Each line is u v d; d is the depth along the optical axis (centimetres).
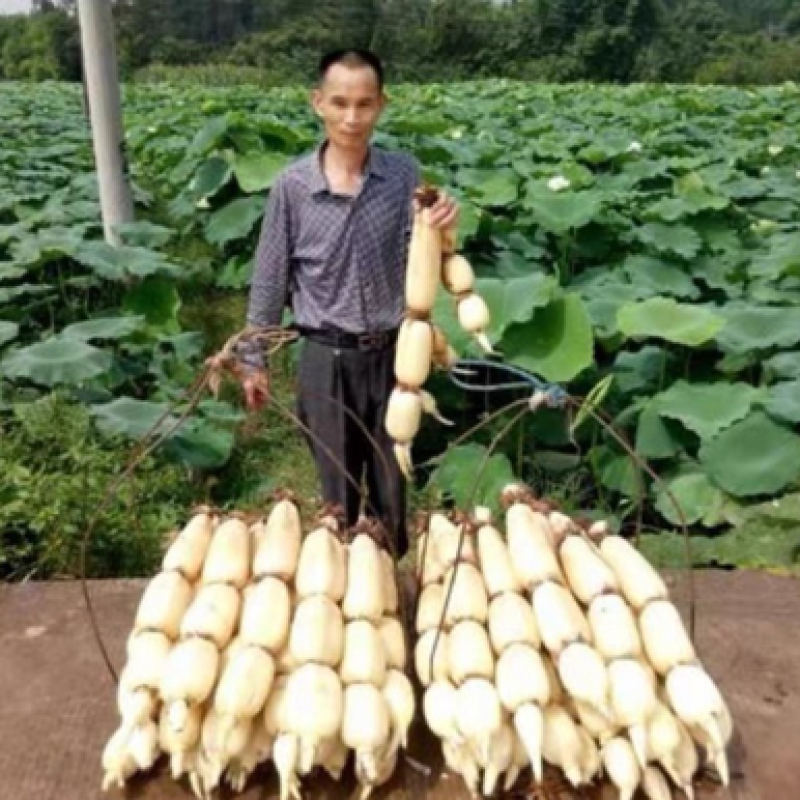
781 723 283
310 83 4278
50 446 480
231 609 258
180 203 988
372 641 254
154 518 458
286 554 269
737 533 444
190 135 1469
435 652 257
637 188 1044
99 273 695
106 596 350
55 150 1385
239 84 3862
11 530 426
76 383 534
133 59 5531
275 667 249
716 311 587
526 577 258
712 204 807
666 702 244
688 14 6097
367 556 273
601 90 2773
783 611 339
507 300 546
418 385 273
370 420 343
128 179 794
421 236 271
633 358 598
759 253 780
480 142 1280
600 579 255
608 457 524
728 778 254
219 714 238
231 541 274
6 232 787
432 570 280
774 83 5059
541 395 280
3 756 272
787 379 541
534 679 238
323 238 323
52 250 713
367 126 312
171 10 6556
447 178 985
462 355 524
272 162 903
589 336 536
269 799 251
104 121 770
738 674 305
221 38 6831
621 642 244
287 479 566
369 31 5794
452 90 2812
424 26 5828
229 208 871
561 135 1397
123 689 250
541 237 805
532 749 230
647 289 663
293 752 235
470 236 727
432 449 584
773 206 968
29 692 299
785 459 479
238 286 831
